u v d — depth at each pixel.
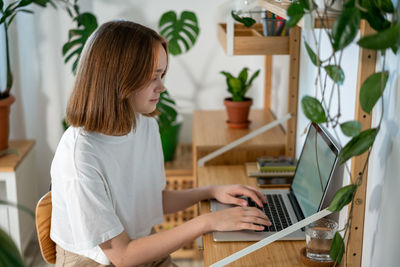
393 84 1.12
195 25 2.85
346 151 1.05
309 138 1.69
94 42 1.35
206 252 1.32
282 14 1.26
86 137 1.38
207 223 1.39
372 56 1.15
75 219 1.35
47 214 1.48
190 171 2.69
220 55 2.99
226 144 2.10
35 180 2.80
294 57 1.91
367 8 0.98
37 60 2.88
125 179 1.50
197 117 2.53
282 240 1.39
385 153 1.17
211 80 3.04
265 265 1.28
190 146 3.10
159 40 1.39
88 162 1.35
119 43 1.32
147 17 2.90
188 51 2.98
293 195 1.67
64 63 2.67
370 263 1.29
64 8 2.82
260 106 3.03
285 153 2.06
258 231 1.42
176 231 1.39
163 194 1.71
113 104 1.35
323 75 1.61
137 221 1.59
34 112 2.97
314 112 1.07
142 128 1.55
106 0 2.85
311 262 1.27
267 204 1.60
